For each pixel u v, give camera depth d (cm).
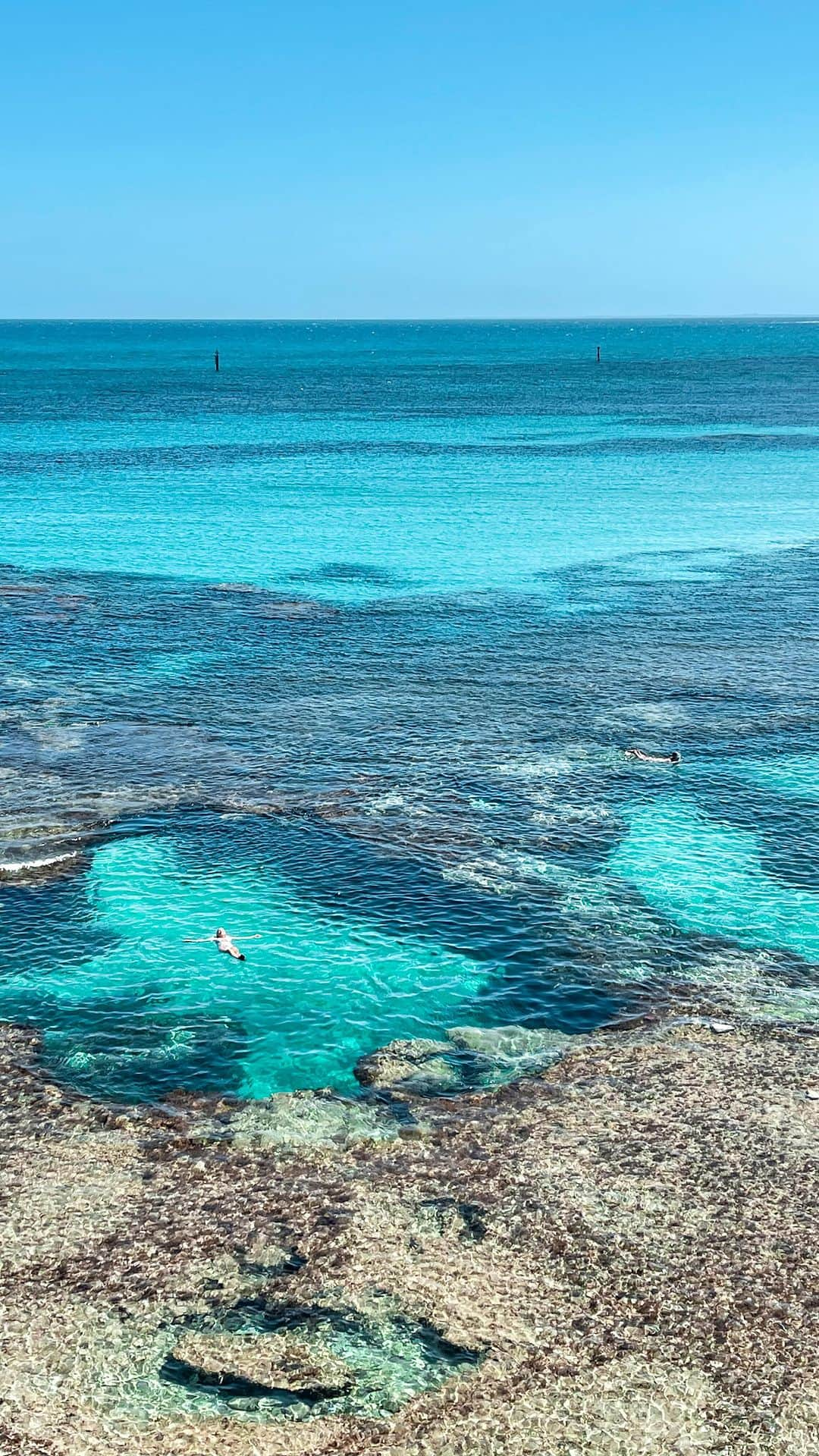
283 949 2892
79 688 4675
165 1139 2256
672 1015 2670
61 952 2872
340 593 6138
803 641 5397
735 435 12350
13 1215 2052
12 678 4762
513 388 18462
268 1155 2216
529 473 9800
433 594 6153
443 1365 1788
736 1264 1972
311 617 5725
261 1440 1673
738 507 8412
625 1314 1875
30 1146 2230
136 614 5678
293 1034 2581
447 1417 1709
